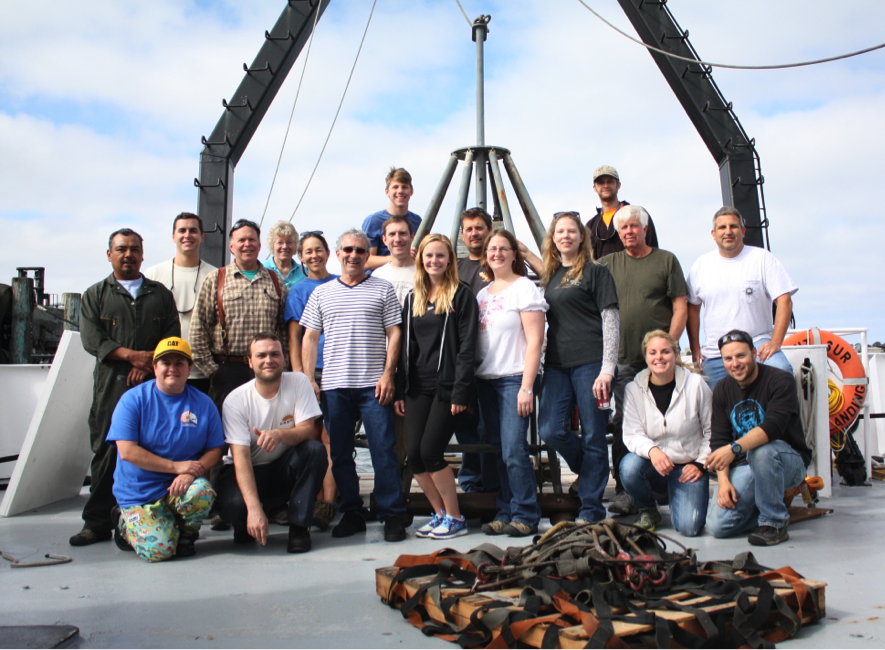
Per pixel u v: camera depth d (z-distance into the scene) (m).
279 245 5.19
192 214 4.81
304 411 3.86
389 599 2.58
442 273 3.88
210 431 3.77
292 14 8.12
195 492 3.45
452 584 2.48
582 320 4.11
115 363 4.00
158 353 3.65
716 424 3.93
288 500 3.86
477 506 4.29
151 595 2.79
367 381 4.01
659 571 2.35
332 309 4.11
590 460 4.09
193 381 4.41
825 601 2.54
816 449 5.02
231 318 4.31
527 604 2.14
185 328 4.74
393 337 4.07
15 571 3.24
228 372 4.30
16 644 2.13
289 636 2.29
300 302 4.52
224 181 8.02
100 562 3.41
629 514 4.61
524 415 3.92
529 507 3.95
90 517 3.88
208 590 2.86
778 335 4.51
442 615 2.32
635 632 1.95
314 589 2.86
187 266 4.84
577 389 4.09
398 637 2.27
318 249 4.64
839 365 5.73
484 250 4.29
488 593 2.34
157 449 3.61
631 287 4.77
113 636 2.30
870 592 2.69
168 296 4.27
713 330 4.74
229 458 4.01
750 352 3.82
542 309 3.98
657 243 5.18
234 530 3.95
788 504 4.24
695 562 2.48
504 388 3.99
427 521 4.42
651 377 4.14
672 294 4.70
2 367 6.31
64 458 5.37
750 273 4.63
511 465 3.95
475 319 3.89
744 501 3.77
